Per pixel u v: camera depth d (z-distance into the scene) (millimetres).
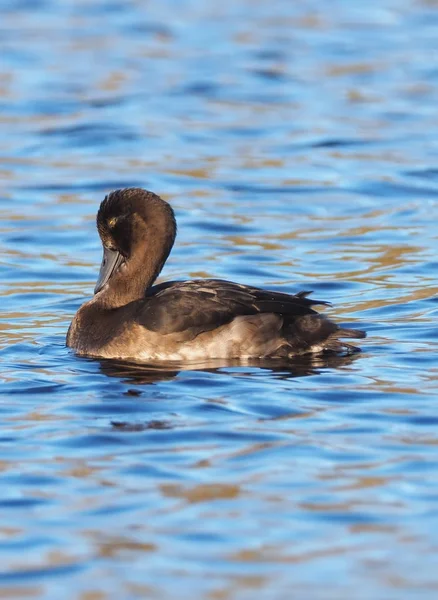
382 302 16250
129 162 24219
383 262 18422
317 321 13867
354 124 26750
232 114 27500
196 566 8930
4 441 11234
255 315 13727
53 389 12703
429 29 35375
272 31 34875
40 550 9195
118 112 27469
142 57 31984
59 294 17047
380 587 8594
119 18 36250
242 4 38375
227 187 22734
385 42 33844
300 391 12484
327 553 9086
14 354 14133
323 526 9492
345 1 38844
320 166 23938
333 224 20656
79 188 22688
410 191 22469
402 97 28875
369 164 23984
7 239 19828
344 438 11195
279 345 13664
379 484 10188
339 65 31531
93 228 20484
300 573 8805
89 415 11867
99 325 14289
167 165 24000
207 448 10992
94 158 24562
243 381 12828
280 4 38438
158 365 13562
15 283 17578
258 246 19438
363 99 28703
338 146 25172
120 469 10562
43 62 31297
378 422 11578
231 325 13695
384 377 12914
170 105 28109
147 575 8812
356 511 9711
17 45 32844
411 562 8930
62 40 33594
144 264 14617
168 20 36031
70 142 25500
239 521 9578
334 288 17125
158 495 10055
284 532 9414
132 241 14641
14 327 15375
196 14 36938
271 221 20828
